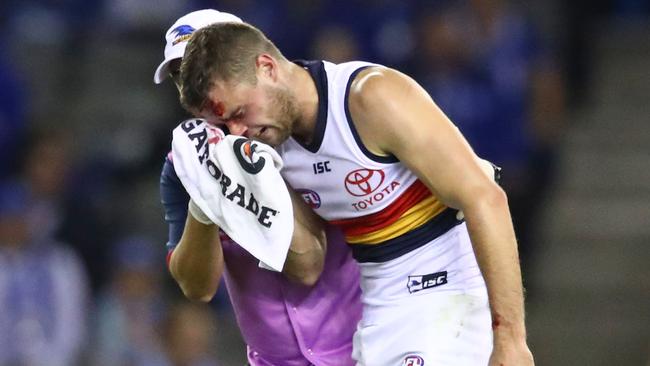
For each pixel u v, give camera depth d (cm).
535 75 3353
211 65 1287
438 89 3297
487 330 1387
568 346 3334
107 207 3253
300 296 1498
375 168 1328
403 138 1284
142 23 3906
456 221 1385
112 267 3048
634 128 3716
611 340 3341
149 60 3872
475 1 3412
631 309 3388
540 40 3516
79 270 2884
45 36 3888
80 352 2847
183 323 2769
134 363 2778
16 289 2788
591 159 3644
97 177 3359
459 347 1368
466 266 1382
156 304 2864
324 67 1338
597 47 3928
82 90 3788
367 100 1300
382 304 1396
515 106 3309
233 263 1500
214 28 1302
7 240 2797
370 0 3484
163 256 3178
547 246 3478
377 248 1387
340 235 1485
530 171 3256
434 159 1276
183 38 1384
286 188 1312
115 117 3684
